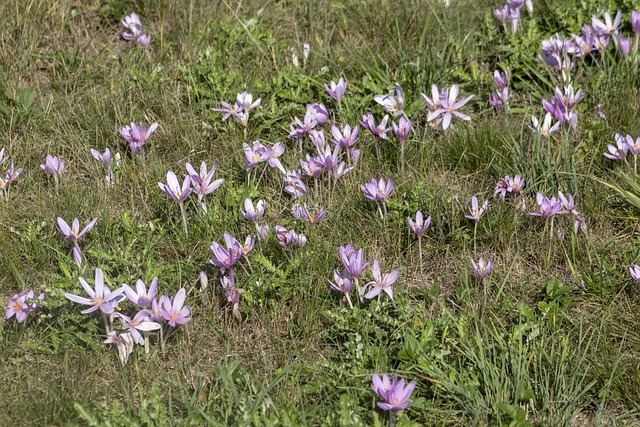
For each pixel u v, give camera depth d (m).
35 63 2.49
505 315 2.00
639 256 2.07
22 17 2.54
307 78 2.41
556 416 1.84
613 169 2.26
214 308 2.00
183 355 1.94
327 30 2.60
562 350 1.93
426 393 1.89
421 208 2.15
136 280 2.00
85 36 2.60
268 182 2.24
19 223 2.12
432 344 1.90
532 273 2.10
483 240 2.14
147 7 2.63
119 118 2.34
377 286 1.95
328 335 1.96
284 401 1.85
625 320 1.99
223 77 2.41
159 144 2.32
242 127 2.33
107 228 2.09
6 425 1.82
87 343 1.92
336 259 2.08
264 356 1.94
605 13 2.47
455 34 2.57
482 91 2.45
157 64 2.48
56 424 1.83
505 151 2.28
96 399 1.85
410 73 2.43
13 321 1.96
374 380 1.78
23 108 2.35
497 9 2.57
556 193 2.19
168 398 1.87
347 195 2.17
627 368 1.91
